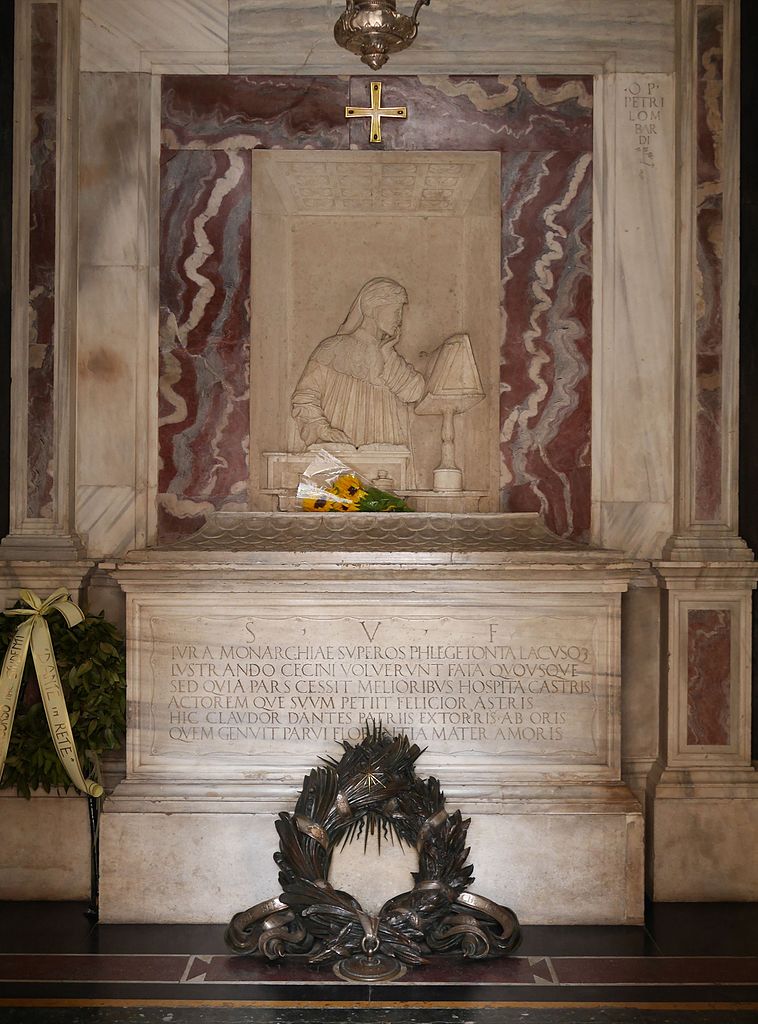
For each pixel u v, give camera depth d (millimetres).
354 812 4520
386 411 5504
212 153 5375
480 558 4773
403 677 4801
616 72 5336
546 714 4820
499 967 4254
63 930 4625
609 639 4836
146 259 5320
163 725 4816
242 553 4801
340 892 4355
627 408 5332
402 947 4258
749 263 5371
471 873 4480
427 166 5434
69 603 4742
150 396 5348
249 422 5391
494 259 5406
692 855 5012
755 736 5289
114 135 5305
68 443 5184
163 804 4723
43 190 5168
